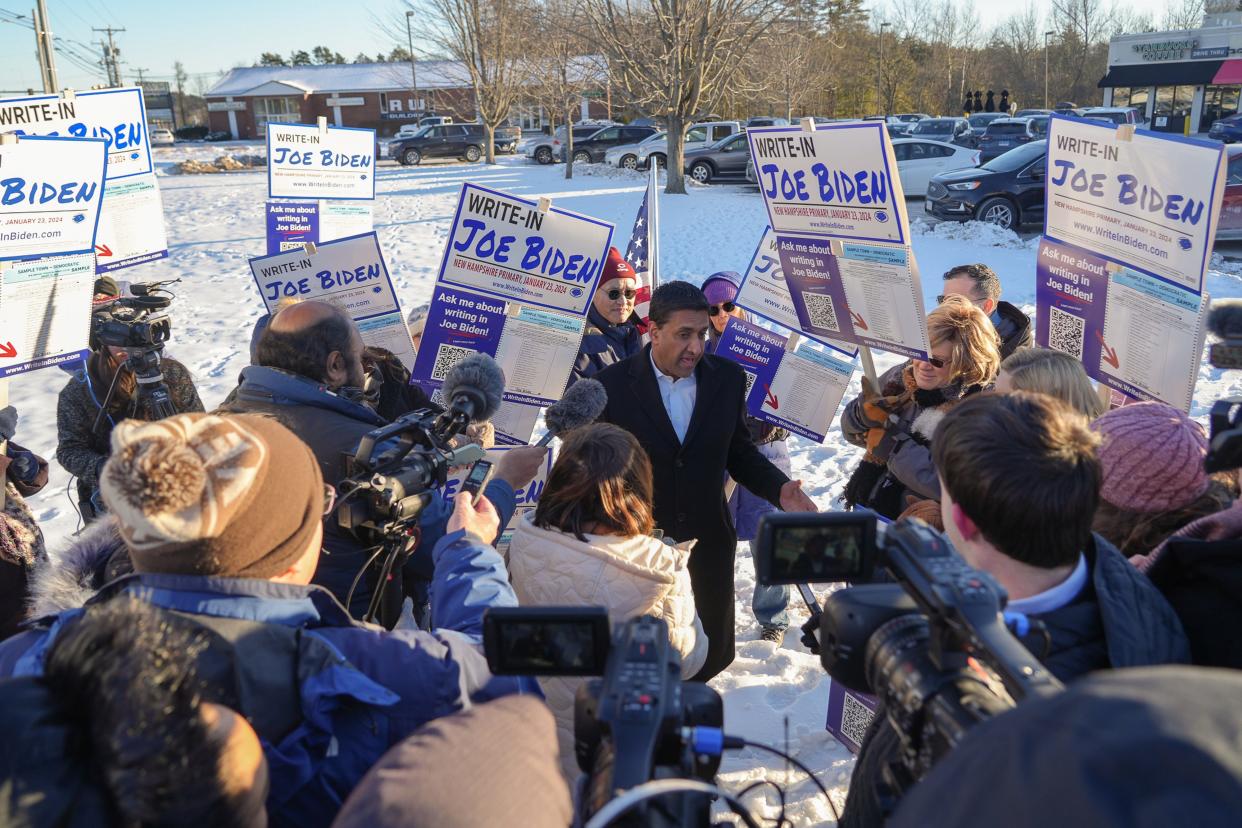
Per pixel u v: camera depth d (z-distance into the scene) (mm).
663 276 11984
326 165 5297
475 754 1002
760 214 18125
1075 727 559
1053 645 1277
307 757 1183
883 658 1121
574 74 30047
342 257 3678
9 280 2641
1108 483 1696
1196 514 1679
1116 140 2461
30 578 2367
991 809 579
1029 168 15258
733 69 23094
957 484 1295
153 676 910
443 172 30844
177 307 10664
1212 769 502
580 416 2480
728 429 2939
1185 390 2373
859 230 2637
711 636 3012
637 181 26234
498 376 2078
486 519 1778
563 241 3213
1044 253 2768
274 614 1233
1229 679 578
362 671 1260
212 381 7809
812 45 32750
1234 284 10984
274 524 1233
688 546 2395
